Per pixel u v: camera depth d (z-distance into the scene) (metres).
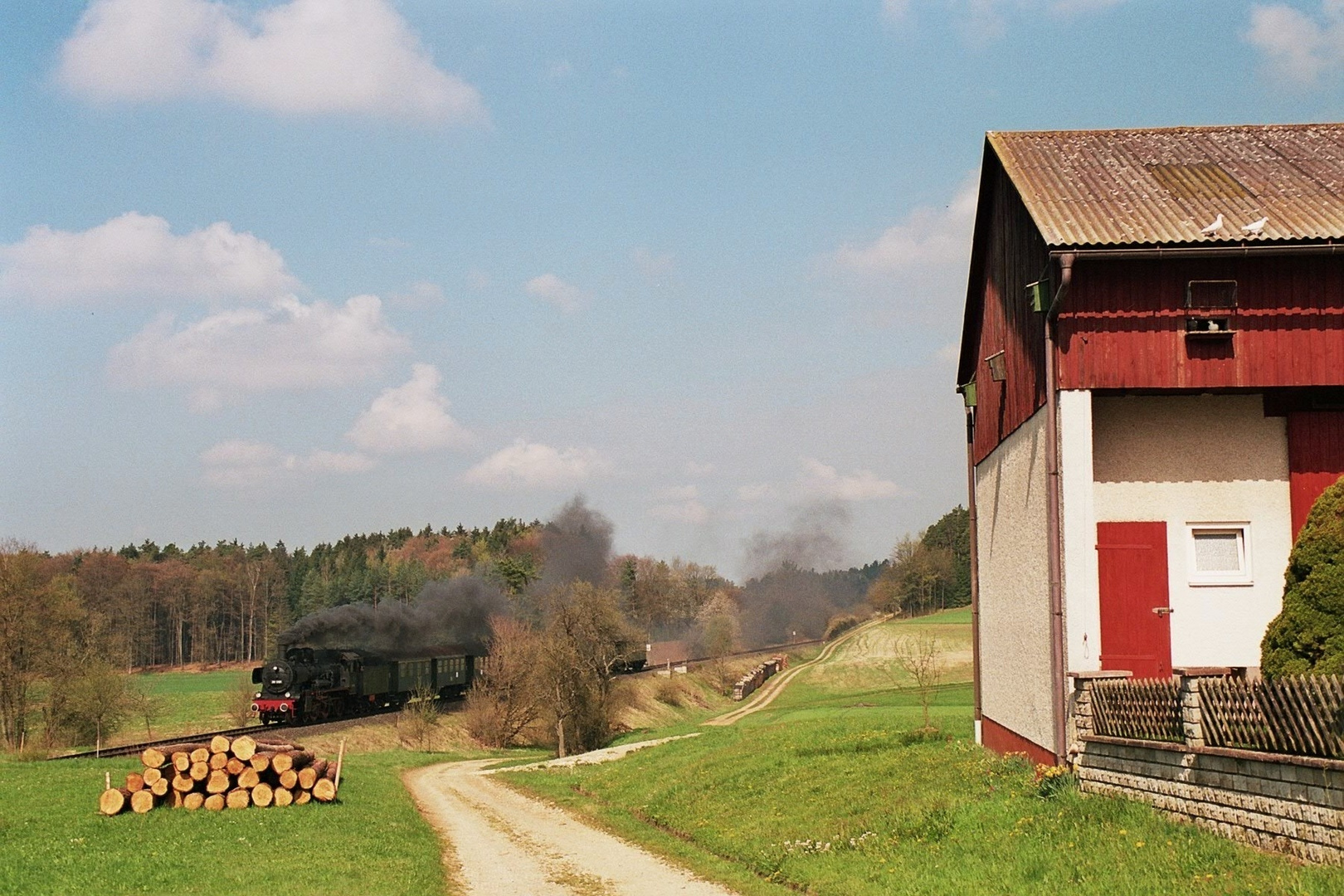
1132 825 13.84
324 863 17.42
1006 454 22.27
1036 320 19.28
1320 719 11.35
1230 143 22.39
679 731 57.72
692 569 167.50
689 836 22.42
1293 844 11.61
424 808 30.53
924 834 16.38
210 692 96.38
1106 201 19.12
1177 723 14.09
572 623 67.75
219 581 146.25
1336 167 20.38
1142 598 18.84
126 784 24.58
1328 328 17.72
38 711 58.75
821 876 15.58
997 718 23.50
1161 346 17.86
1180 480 19.11
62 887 15.32
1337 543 13.98
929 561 154.12
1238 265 17.84
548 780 38.84
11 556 57.53
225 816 23.02
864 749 27.64
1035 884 12.52
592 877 18.17
